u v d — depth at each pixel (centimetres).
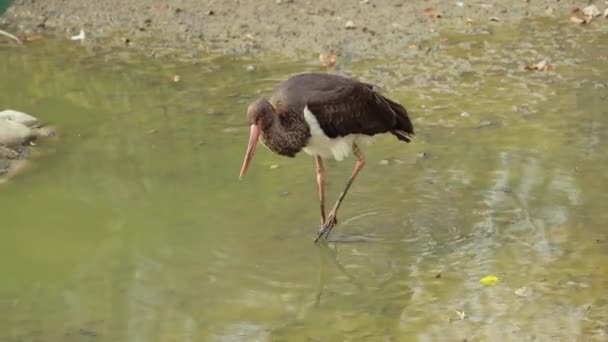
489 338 895
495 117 1384
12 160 1298
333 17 1762
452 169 1242
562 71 1526
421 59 1591
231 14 1794
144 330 927
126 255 1069
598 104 1406
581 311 930
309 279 1015
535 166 1241
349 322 935
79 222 1142
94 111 1451
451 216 1132
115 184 1231
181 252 1071
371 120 1095
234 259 1053
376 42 1661
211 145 1333
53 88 1538
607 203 1144
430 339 898
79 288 1006
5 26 1794
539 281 988
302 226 1120
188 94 1498
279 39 1692
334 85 1071
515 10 1775
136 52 1672
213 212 1156
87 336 917
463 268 1023
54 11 1841
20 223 1144
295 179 1238
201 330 927
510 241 1073
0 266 1052
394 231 1105
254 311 958
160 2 1852
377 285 999
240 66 1596
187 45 1691
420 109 1413
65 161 1299
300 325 933
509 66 1552
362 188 1205
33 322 944
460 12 1770
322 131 1063
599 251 1041
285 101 1059
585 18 1727
